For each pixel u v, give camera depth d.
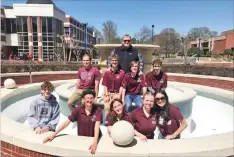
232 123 6.41
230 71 12.23
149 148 3.05
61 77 13.50
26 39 37.47
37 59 37.62
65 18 45.66
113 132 3.06
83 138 3.37
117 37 55.88
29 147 3.29
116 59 5.02
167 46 60.59
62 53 35.41
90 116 3.47
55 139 3.33
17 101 7.77
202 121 6.65
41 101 3.83
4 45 36.78
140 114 3.59
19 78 11.75
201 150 3.01
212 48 63.44
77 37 54.84
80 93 5.47
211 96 8.84
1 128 3.72
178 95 6.33
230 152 3.11
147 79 5.20
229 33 54.66
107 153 2.98
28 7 36.38
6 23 37.00
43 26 37.25
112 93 5.16
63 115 6.50
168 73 13.52
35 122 3.78
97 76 5.49
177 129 3.67
